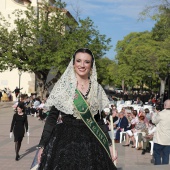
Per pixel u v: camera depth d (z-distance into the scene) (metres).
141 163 11.32
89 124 3.48
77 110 3.47
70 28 34.06
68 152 3.35
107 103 3.78
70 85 3.56
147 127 14.38
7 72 48.19
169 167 8.39
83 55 3.60
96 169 3.34
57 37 32.81
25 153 12.73
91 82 3.67
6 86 48.25
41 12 34.72
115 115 16.22
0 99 45.72
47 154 3.45
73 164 3.29
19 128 11.50
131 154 13.07
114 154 3.80
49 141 3.51
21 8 48.53
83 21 32.34
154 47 42.81
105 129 3.73
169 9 18.17
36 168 3.67
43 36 33.28
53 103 3.52
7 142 15.14
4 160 11.48
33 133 18.06
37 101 28.45
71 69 3.64
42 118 24.53
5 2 48.75
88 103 3.57
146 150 13.61
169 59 35.44
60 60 30.28
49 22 34.81
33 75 48.12
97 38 31.92
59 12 34.25
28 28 34.00
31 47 33.12
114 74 62.34
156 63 39.09
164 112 9.31
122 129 15.79
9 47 34.31
